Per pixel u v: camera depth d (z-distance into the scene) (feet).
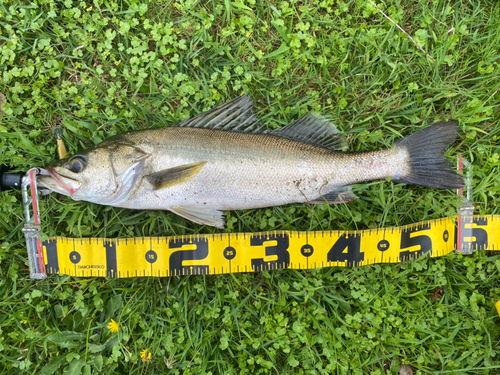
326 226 1.86
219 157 1.66
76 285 1.83
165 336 1.78
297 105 1.87
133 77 1.85
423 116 1.88
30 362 1.74
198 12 1.87
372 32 1.86
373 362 1.82
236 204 1.73
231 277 1.83
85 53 1.88
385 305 1.84
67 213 1.82
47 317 1.80
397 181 1.80
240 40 1.87
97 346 1.76
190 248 1.79
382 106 1.89
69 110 1.86
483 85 1.88
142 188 1.66
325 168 1.71
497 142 1.90
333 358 1.80
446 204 1.86
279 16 1.88
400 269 1.89
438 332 1.85
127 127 1.85
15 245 1.81
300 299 1.85
